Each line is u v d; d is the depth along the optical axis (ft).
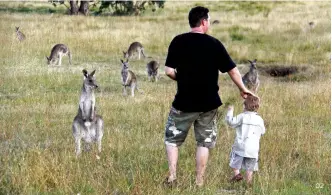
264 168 29.43
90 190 25.55
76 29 110.11
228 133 37.35
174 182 26.35
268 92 59.93
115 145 34.40
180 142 26.71
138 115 45.37
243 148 27.48
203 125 26.37
